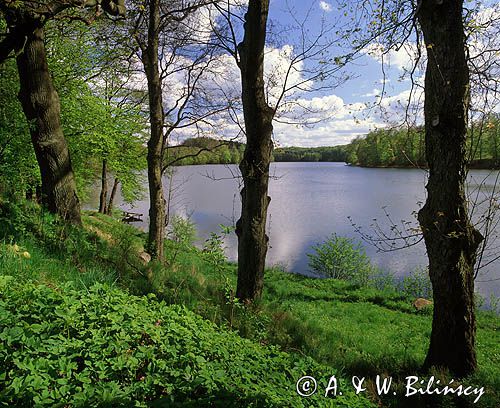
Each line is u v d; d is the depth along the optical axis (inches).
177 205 1761.8
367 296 586.6
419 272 747.4
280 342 277.0
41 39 313.0
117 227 751.1
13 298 148.6
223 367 149.9
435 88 242.8
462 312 252.2
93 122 654.5
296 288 600.4
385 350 324.2
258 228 342.6
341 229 1277.1
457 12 235.1
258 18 302.5
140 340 153.8
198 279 372.5
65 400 111.3
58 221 309.0
